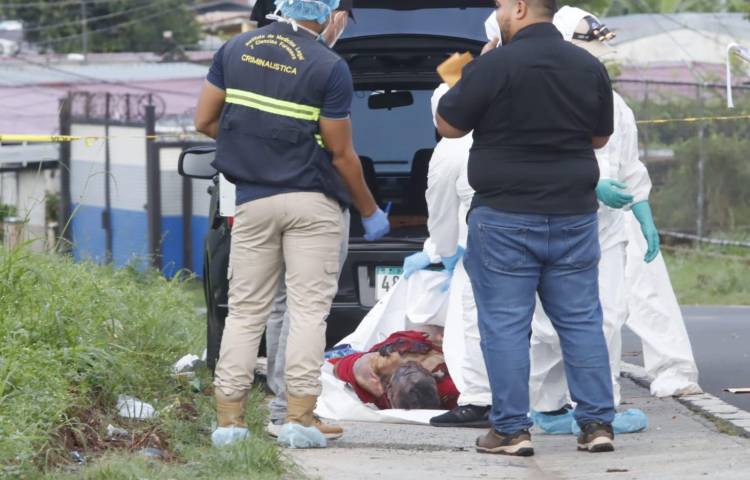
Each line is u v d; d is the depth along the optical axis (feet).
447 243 85.25
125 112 347.56
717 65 384.06
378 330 90.89
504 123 69.00
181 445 70.44
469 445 74.90
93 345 80.79
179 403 81.10
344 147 72.08
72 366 76.48
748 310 159.43
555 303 71.41
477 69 68.80
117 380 78.18
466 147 82.79
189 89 460.55
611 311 77.82
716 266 230.27
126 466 61.87
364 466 67.46
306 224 71.97
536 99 68.59
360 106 119.75
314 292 72.79
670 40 404.57
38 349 75.97
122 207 312.09
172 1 605.31
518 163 69.15
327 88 71.26
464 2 105.81
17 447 61.21
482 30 108.78
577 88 68.95
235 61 72.38
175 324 104.94
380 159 122.01
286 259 72.84
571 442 75.61
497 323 70.38
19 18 605.73
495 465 68.44
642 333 90.94
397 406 84.38
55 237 104.94
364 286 98.43
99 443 69.56
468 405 81.00
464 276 85.30
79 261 106.93
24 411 65.98
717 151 261.03
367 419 83.66
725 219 260.42
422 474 65.36
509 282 70.08
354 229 107.55
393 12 107.34
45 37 599.98
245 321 73.10
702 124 257.75
